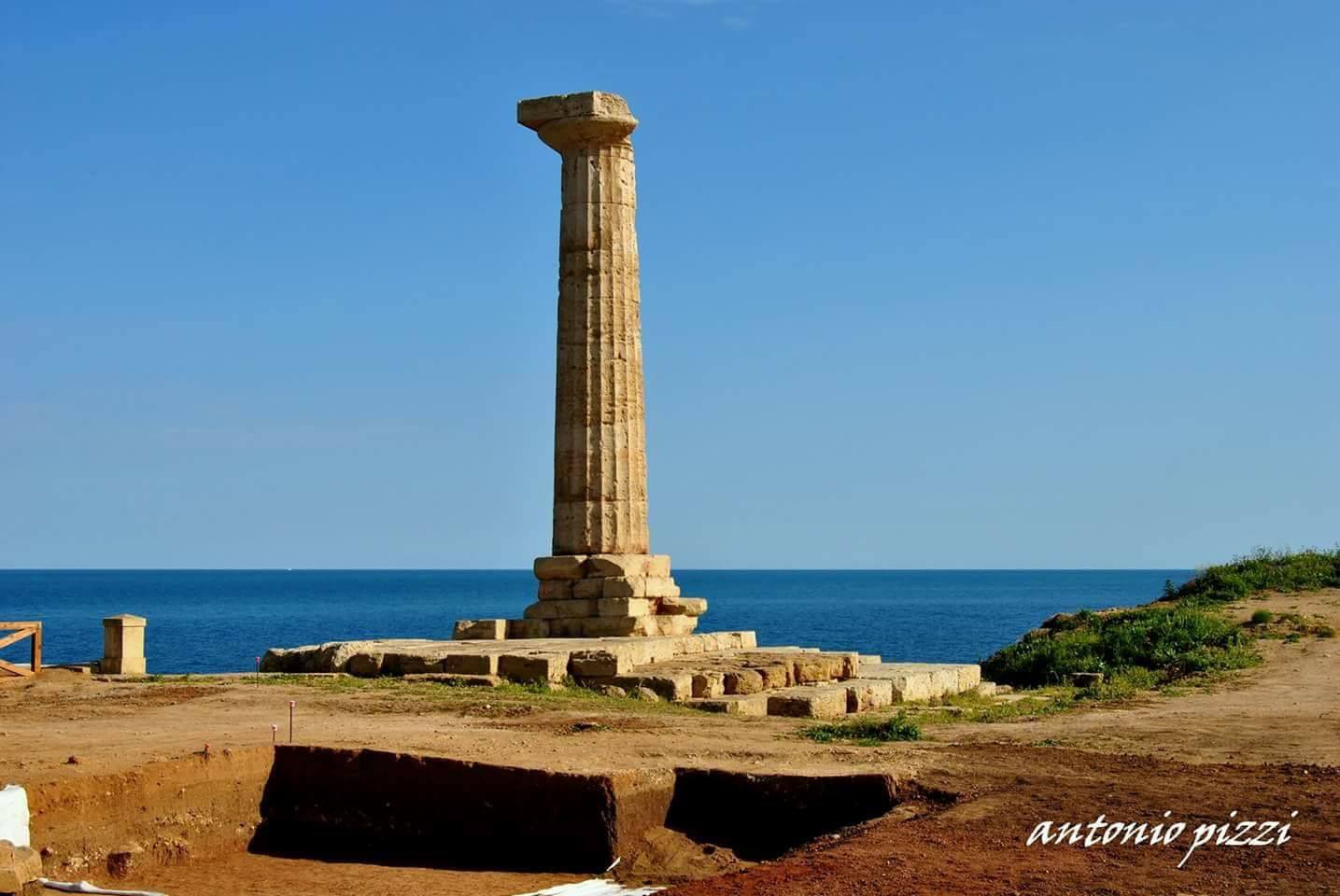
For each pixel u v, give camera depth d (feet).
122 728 66.90
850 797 55.31
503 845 56.44
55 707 74.54
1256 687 87.45
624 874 53.83
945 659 204.03
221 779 58.29
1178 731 69.92
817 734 68.28
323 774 59.57
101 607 475.31
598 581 96.99
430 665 84.84
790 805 55.62
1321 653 98.27
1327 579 128.36
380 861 57.00
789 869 45.93
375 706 74.33
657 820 56.65
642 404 100.78
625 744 63.82
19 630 90.79
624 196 100.89
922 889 43.01
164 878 53.88
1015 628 304.30
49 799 52.29
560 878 53.62
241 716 71.15
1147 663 102.37
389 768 58.80
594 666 82.79
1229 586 127.44
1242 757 62.28
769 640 248.73
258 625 341.21
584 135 100.12
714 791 56.85
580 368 99.14
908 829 50.11
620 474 98.78
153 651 236.43
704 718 73.51
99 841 53.72
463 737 64.44
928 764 59.52
